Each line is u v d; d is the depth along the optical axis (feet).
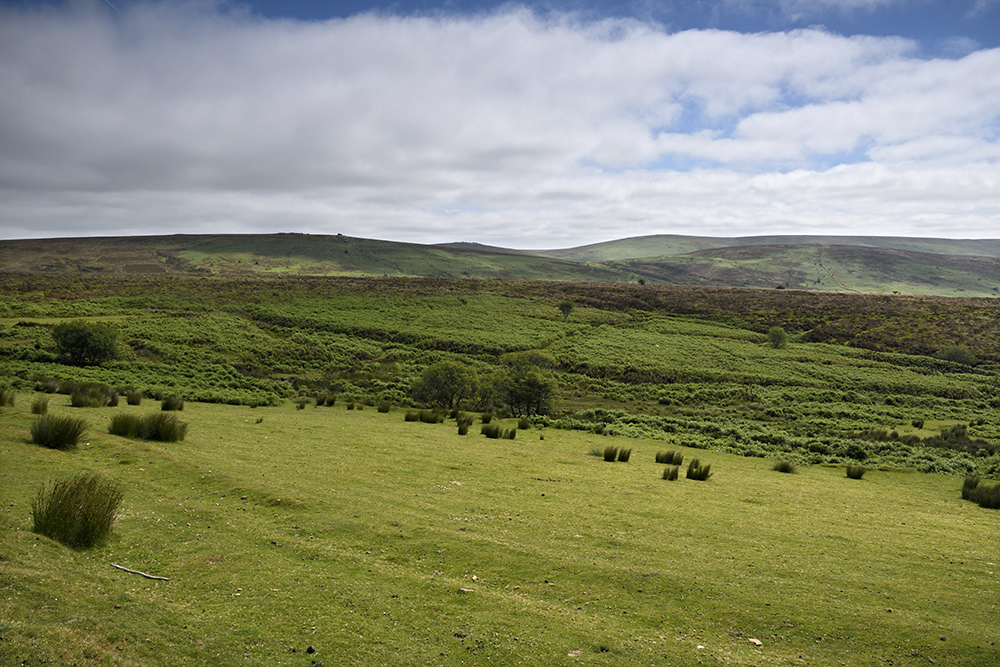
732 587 28.50
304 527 31.32
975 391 216.95
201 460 45.39
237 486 37.24
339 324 268.62
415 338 258.37
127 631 18.10
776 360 252.83
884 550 37.81
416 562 28.22
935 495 65.77
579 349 255.91
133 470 39.34
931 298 391.86
